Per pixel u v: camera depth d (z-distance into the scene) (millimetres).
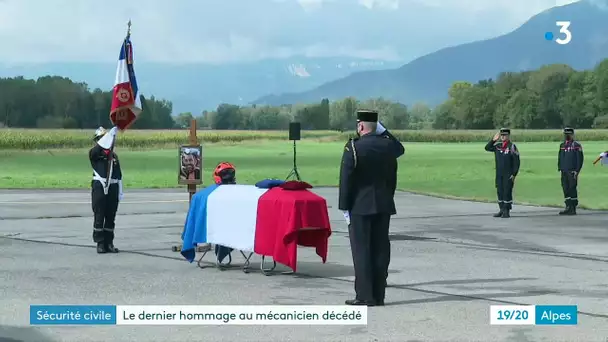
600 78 132250
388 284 9555
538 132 97625
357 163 8109
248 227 10102
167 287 9305
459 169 43969
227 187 10570
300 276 10172
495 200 24641
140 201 23578
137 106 12766
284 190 9859
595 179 34219
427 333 7070
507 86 146375
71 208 21219
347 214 8266
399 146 8375
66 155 61312
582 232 15508
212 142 88312
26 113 117938
